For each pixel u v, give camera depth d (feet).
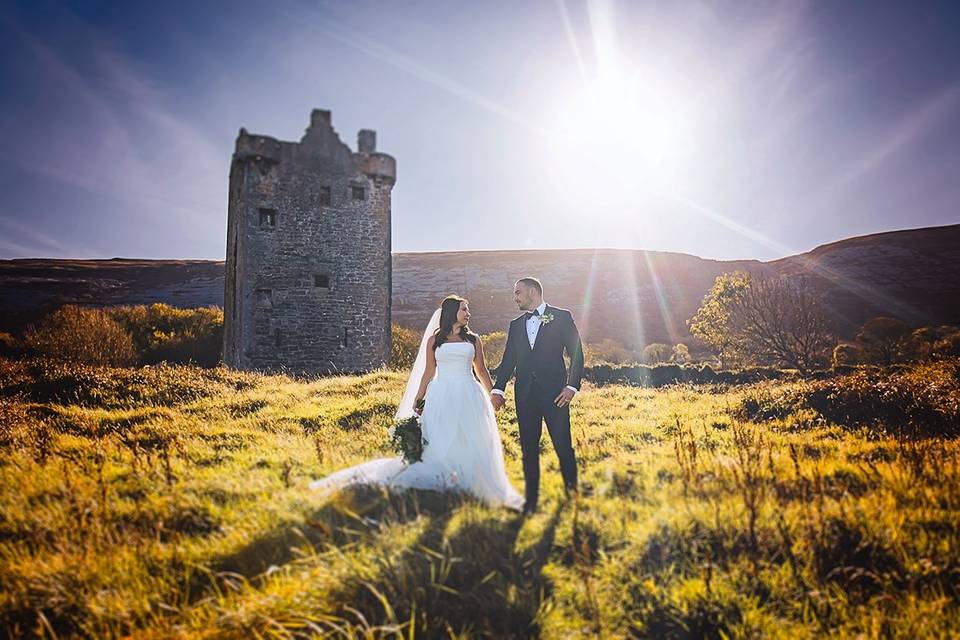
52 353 111.75
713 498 16.31
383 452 27.50
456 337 22.12
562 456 19.85
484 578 12.23
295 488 19.12
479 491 19.29
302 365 98.99
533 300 20.95
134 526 15.97
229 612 10.71
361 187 104.99
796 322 115.24
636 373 69.82
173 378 53.52
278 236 99.04
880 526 13.29
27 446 27.58
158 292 280.72
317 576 12.11
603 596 11.78
